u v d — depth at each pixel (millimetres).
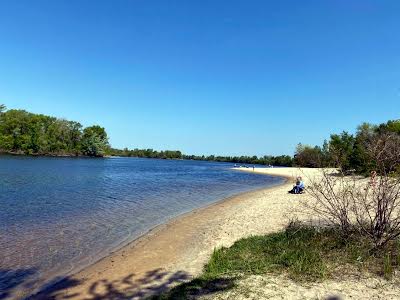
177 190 36812
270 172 83125
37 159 102438
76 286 9617
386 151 10547
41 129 133750
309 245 10523
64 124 143125
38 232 16062
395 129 37781
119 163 114688
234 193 34750
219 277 8805
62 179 45219
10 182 38500
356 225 11102
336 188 21141
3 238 14898
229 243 13242
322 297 7430
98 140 151625
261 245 11281
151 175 62312
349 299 7336
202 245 13461
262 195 31500
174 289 8492
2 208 22406
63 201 25984
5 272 10750
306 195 28375
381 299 7305
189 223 18234
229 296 7535
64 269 11062
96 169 72438
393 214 12805
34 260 11953
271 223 16203
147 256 12305
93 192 32344
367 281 8211
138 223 18328
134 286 9445
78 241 14523
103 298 8742
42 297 8930
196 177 61188
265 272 8953
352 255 9539
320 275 8508
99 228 17016
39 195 29031
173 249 13148
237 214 19953
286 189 36781
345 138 41438
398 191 10195
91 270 10953
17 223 18031
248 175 71812
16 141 125938
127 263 11562
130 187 38469
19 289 9461
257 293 7633
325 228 11898
